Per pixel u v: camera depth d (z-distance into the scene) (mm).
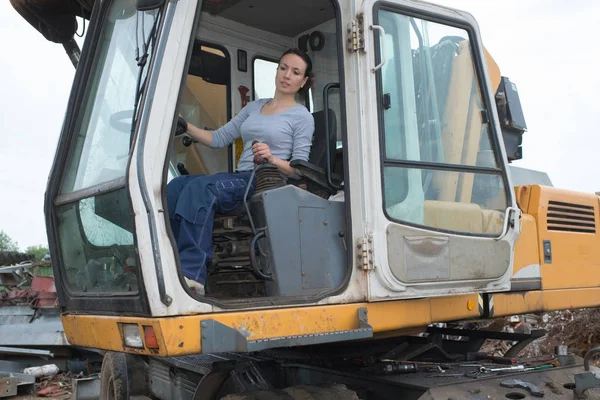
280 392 2975
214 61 4391
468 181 3441
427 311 3242
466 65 3594
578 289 4199
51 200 3332
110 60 3129
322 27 4398
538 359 3682
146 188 2492
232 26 4391
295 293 2984
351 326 2881
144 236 2475
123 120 2865
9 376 7180
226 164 4449
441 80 3438
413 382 3086
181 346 2434
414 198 3152
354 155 3021
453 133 3434
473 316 3506
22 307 8289
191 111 4387
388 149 3096
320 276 3074
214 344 2463
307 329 2734
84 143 3213
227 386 3521
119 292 2791
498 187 3592
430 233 3123
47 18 3760
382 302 3020
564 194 4238
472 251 3289
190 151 4340
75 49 3986
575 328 6898
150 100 2570
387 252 2949
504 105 4195
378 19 3133
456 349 4211
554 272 4043
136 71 2830
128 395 4273
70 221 3217
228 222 3186
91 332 2965
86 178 3135
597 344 6742
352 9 3082
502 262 3426
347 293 2902
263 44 4547
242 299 2764
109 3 3242
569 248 4184
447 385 2967
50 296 8031
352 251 2957
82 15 3691
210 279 3533
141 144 2523
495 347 5535
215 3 4098
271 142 3504
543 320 7188
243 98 4461
